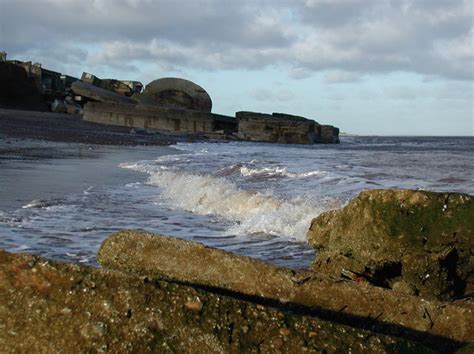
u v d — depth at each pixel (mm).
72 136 32500
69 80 71500
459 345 3307
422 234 4496
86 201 10086
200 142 42250
